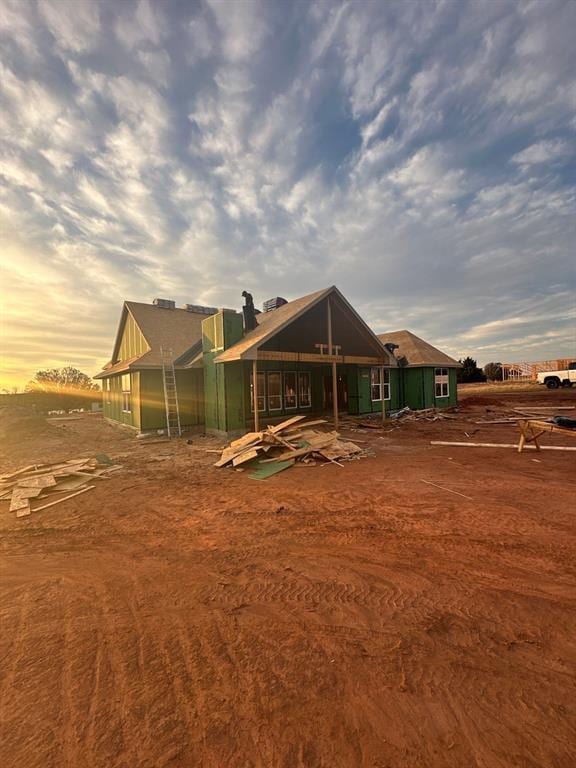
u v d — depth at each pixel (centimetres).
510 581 386
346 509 623
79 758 212
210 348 1495
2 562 476
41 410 3522
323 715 234
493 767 199
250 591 386
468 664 273
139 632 325
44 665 287
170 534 548
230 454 1003
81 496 753
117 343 2091
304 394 1884
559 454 984
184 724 231
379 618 332
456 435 1359
